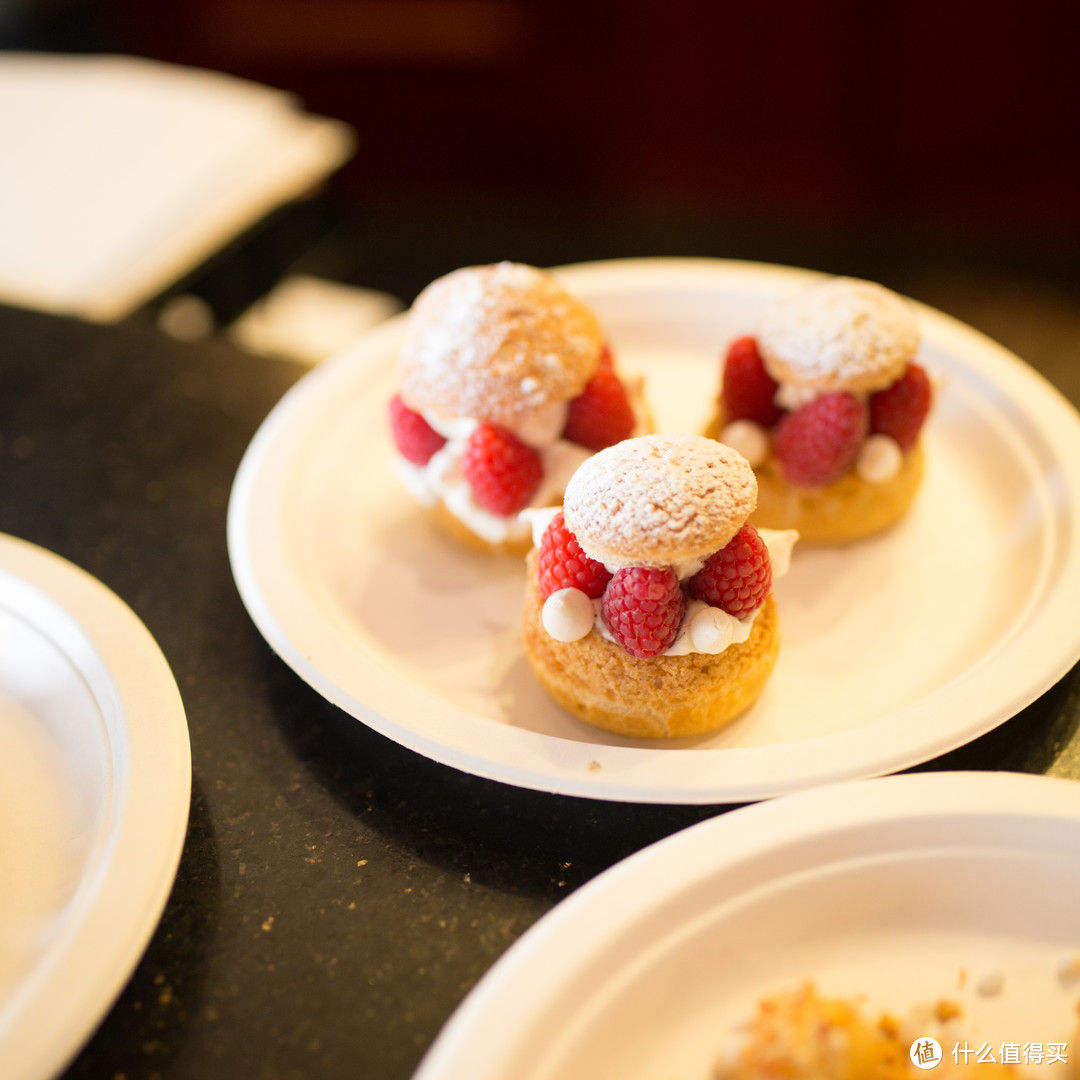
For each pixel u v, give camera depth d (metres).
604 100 0.89
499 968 0.25
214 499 0.38
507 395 0.35
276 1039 0.26
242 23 0.89
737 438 0.37
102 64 0.64
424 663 0.35
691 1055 0.26
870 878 0.27
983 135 0.83
